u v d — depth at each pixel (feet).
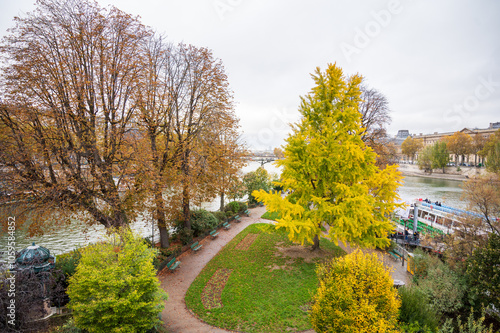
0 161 40.75
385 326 22.02
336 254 55.83
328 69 46.16
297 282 44.65
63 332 27.89
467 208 52.19
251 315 35.76
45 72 43.01
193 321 34.94
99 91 48.83
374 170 46.06
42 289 32.86
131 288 27.14
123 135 51.62
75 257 43.04
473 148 228.43
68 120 47.21
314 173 47.03
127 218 54.29
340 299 23.57
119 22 49.06
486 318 35.70
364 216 41.37
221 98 65.00
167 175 55.42
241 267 51.39
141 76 52.44
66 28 44.57
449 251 45.11
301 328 32.76
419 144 296.51
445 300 35.76
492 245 35.65
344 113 44.55
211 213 79.66
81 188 44.78
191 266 53.26
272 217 94.38
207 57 61.31
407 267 50.44
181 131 64.90
